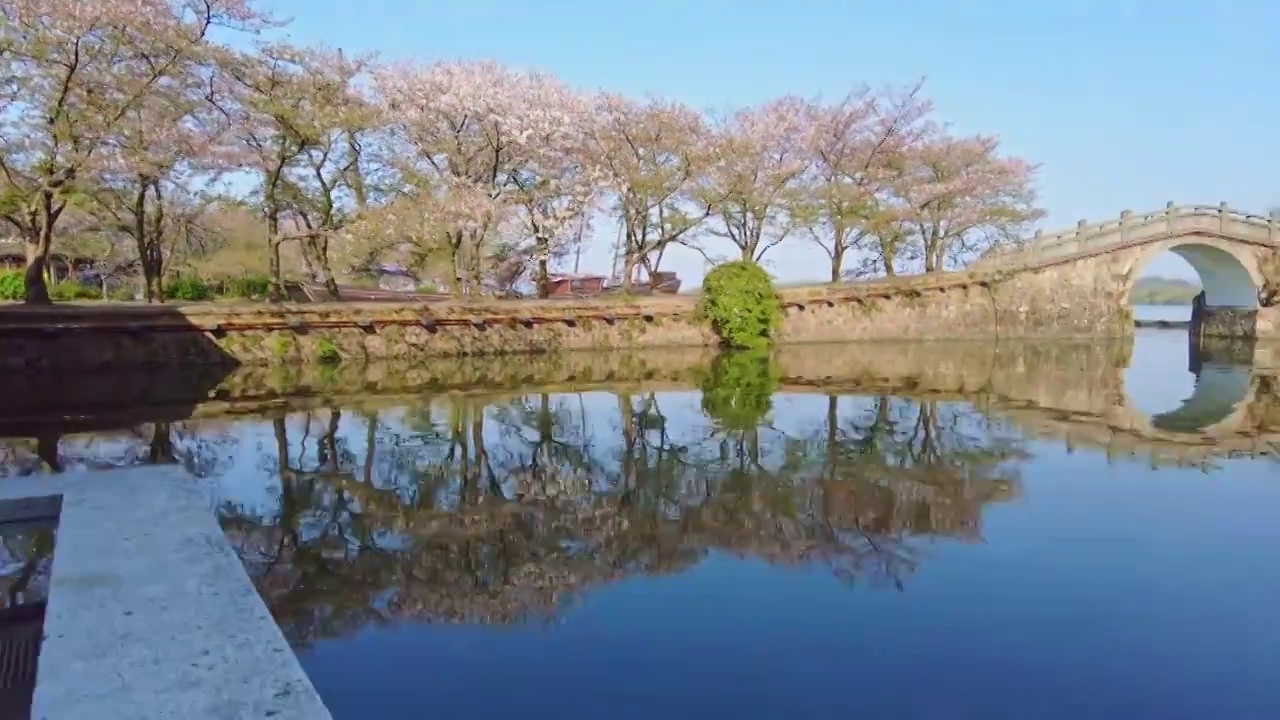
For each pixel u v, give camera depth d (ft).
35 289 55.16
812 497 24.25
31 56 50.39
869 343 82.58
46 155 52.95
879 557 18.85
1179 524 21.35
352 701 12.16
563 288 95.71
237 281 82.28
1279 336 90.33
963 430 35.37
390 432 34.27
